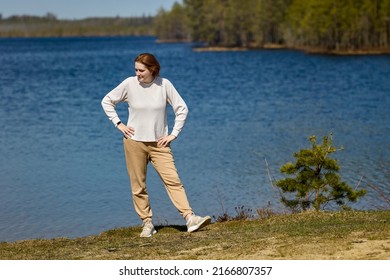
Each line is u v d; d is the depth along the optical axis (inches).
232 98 2182.6
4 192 775.1
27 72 3981.3
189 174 872.3
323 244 353.4
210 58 5969.5
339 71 3762.3
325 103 1945.1
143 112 417.1
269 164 934.4
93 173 881.5
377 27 6702.8
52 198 739.4
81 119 1549.0
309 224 427.8
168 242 404.5
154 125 419.2
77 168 920.9
